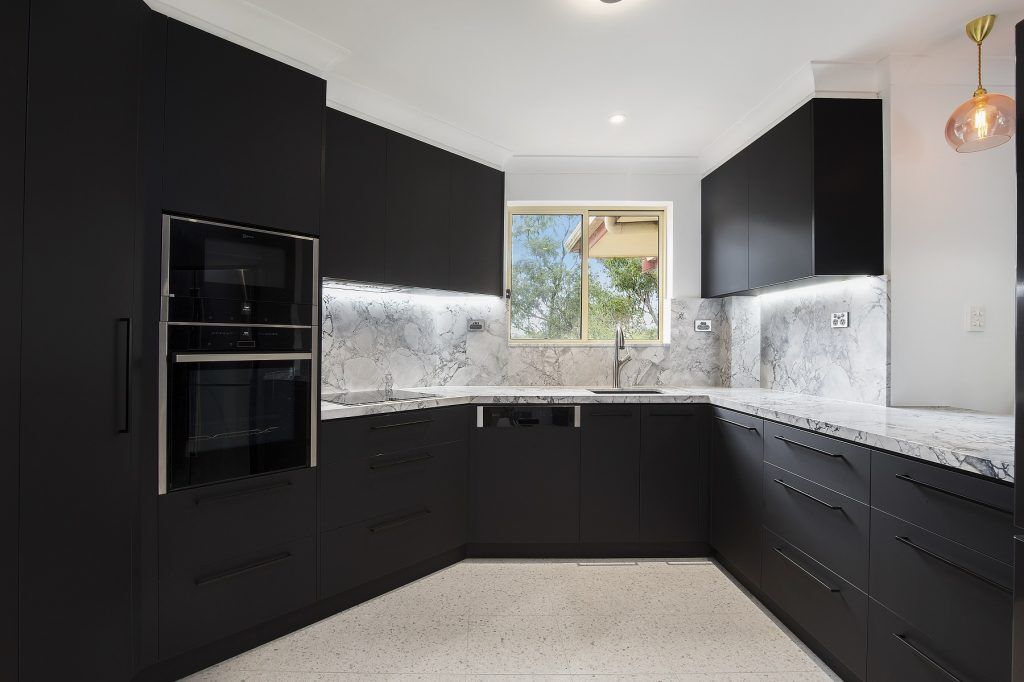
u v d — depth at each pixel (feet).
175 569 5.73
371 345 10.02
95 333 4.89
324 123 7.27
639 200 11.63
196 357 5.92
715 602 7.72
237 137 6.32
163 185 5.69
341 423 7.36
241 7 6.46
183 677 5.88
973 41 7.06
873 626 5.22
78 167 4.74
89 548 4.87
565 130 10.11
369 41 7.27
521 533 9.31
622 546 9.45
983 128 6.07
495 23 6.82
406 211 9.33
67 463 4.67
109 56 5.03
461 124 9.88
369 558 7.68
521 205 12.00
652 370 11.84
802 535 6.51
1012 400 7.79
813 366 9.36
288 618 6.88
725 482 8.82
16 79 4.25
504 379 11.63
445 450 8.87
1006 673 3.83
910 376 7.70
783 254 8.59
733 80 8.23
